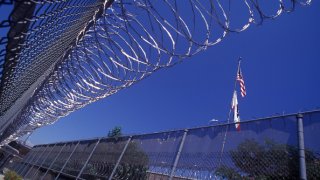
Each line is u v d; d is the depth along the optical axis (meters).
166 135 7.84
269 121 5.23
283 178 4.54
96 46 3.31
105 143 11.32
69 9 2.10
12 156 29.42
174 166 6.74
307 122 4.59
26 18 1.47
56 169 15.55
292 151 4.58
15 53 1.92
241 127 5.72
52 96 4.64
